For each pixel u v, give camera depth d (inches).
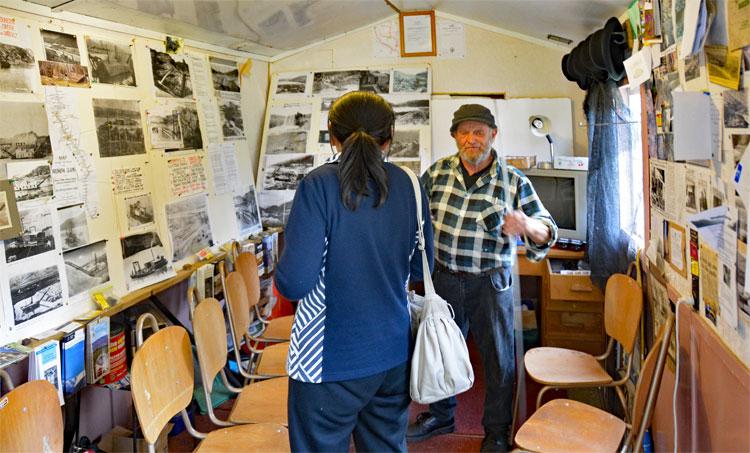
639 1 85.1
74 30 88.8
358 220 53.6
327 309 54.8
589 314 119.3
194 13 105.1
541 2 110.7
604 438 71.4
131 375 58.4
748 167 46.6
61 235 82.5
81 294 85.7
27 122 78.0
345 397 55.2
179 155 114.5
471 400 117.2
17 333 74.3
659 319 82.3
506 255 89.9
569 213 130.3
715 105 54.2
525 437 71.7
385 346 56.0
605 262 109.8
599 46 99.3
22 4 78.8
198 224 117.9
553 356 95.0
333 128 56.3
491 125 86.0
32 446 54.1
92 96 91.3
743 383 49.3
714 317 57.8
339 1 124.5
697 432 64.9
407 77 158.2
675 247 72.7
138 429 97.0
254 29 127.4
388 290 56.1
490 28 155.0
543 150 152.6
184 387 68.9
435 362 58.2
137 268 98.1
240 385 116.5
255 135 155.7
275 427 72.6
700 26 55.1
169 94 113.0
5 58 75.2
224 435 71.0
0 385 68.3
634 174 108.8
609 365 115.8
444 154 156.9
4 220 71.6
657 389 65.7
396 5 146.5
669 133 73.5
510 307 91.4
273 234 145.9
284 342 104.3
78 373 80.3
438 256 92.9
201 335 74.9
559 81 153.6
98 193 91.0
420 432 100.9
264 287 139.3
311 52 162.4
